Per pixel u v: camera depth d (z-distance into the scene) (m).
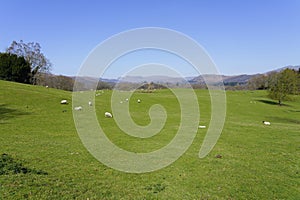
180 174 10.68
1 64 65.38
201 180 9.99
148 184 9.44
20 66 67.06
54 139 16.20
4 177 8.62
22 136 16.34
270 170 11.59
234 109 51.66
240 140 19.08
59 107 30.67
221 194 8.71
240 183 9.77
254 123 31.66
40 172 9.66
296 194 8.91
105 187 8.86
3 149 12.62
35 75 74.12
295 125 33.53
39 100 32.94
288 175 10.95
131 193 8.52
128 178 9.99
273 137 20.86
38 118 23.66
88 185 8.91
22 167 9.80
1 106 27.77
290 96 70.94
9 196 7.33
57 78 70.50
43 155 12.17
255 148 16.38
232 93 87.69
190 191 8.88
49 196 7.64
